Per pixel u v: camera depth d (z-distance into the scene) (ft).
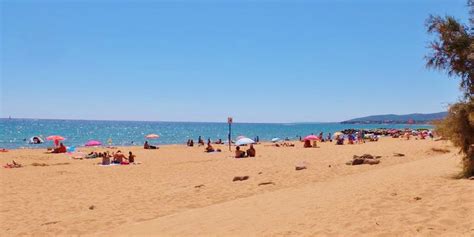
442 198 26.05
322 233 22.53
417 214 23.52
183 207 38.88
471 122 33.01
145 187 51.16
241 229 25.64
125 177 61.11
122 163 84.43
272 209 30.71
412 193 28.63
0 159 95.09
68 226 33.27
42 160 94.02
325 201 30.73
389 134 234.38
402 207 25.49
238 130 439.22
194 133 347.77
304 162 66.39
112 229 31.14
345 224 23.65
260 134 336.70
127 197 44.93
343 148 109.91
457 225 20.81
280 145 136.05
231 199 41.14
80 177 62.03
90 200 44.01
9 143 180.14
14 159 95.40
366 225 22.86
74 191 49.90
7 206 41.68
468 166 33.63
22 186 54.03
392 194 29.12
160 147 143.23
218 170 64.69
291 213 28.37
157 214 36.50
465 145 34.01
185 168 69.87
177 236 25.84
